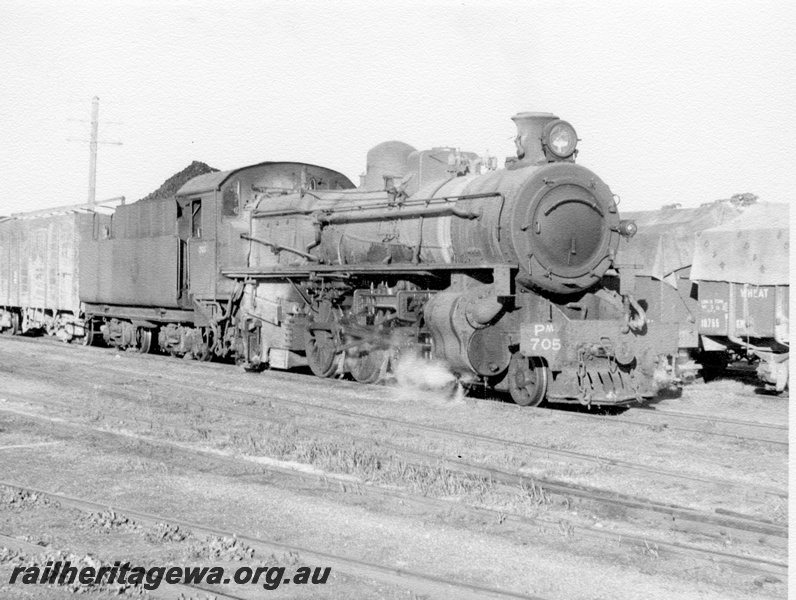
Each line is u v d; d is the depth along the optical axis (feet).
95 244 92.27
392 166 63.00
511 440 40.98
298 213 67.26
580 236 50.55
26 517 29.12
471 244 51.49
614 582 23.71
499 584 23.56
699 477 33.96
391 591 22.86
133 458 37.65
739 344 61.21
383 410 49.21
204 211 74.74
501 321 50.44
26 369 68.54
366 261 60.54
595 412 51.16
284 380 63.36
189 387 59.31
